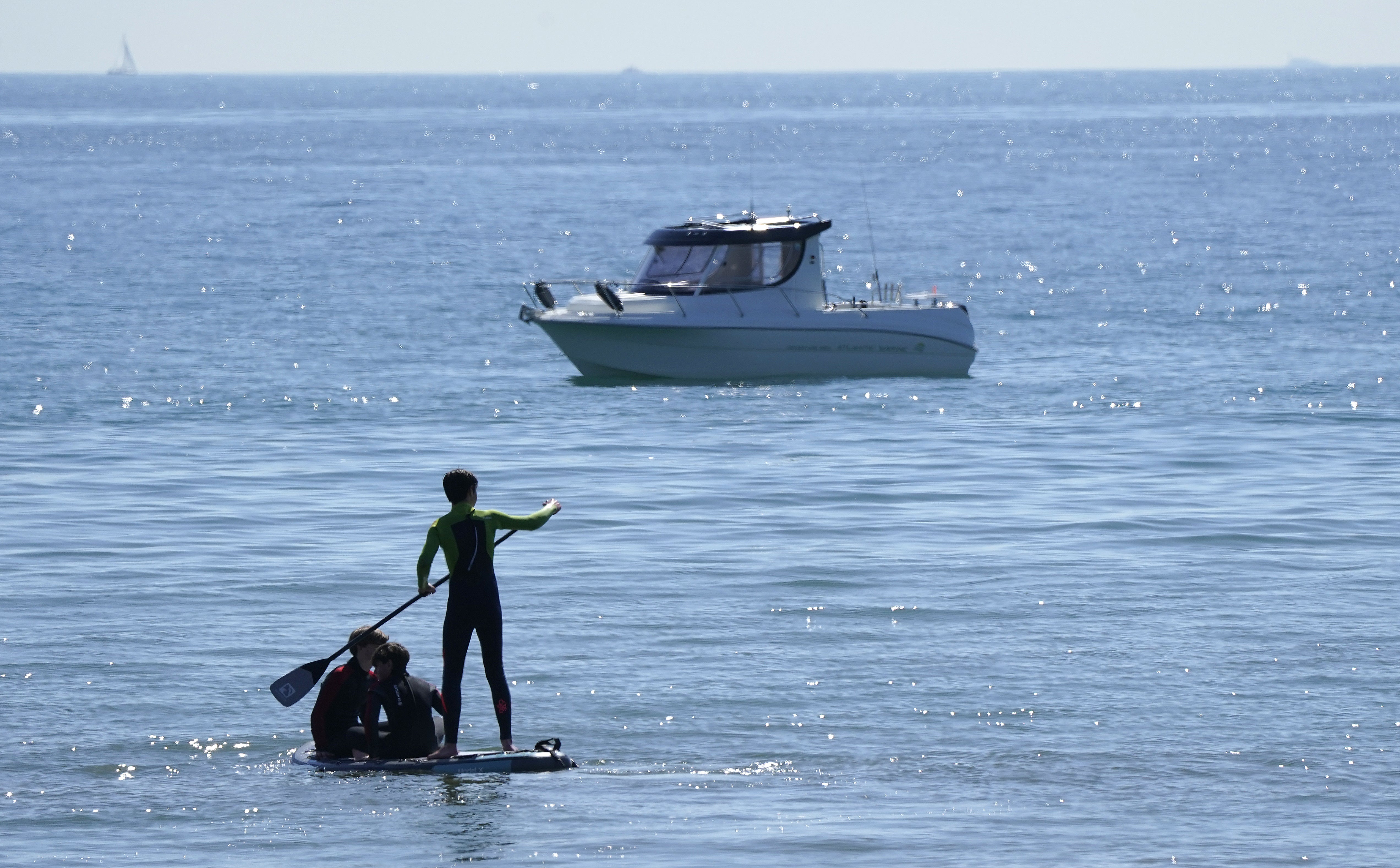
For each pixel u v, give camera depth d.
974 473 80.06
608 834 35.25
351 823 36.06
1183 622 52.50
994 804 37.22
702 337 113.94
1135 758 40.28
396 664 41.31
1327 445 88.50
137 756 40.78
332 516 69.00
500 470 80.75
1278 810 36.62
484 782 39.09
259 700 45.16
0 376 114.69
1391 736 41.66
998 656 48.97
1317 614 53.25
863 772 39.59
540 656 49.19
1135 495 74.06
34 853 34.12
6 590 56.25
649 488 75.75
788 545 64.00
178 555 61.66
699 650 49.81
